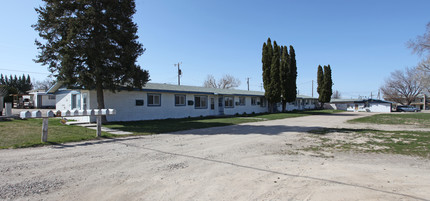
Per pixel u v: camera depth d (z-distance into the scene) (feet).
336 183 14.48
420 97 222.28
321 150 24.82
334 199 12.03
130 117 57.36
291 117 80.74
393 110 169.89
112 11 43.29
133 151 23.12
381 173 16.69
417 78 112.68
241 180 14.96
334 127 48.24
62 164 18.03
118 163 18.58
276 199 12.04
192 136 33.76
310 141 30.45
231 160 20.02
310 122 60.80
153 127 43.27
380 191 13.17
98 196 12.24
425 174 16.57
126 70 46.01
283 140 31.07
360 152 23.94
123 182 14.32
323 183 14.48
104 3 43.68
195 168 17.51
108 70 44.04
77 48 40.98
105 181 14.44
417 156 22.29
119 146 25.64
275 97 104.17
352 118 77.66
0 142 25.96
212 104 84.07
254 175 15.99
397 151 24.44
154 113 63.05
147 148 24.68
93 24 41.78
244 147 25.88
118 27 45.78
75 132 35.06
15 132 33.37
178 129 40.86
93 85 44.73
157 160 19.69
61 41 40.73
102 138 30.94
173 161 19.44
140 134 34.73
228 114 89.61
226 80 217.77
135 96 58.65
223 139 31.17
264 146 26.66
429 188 13.74
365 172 16.89
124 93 56.39
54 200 11.66
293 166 18.37
